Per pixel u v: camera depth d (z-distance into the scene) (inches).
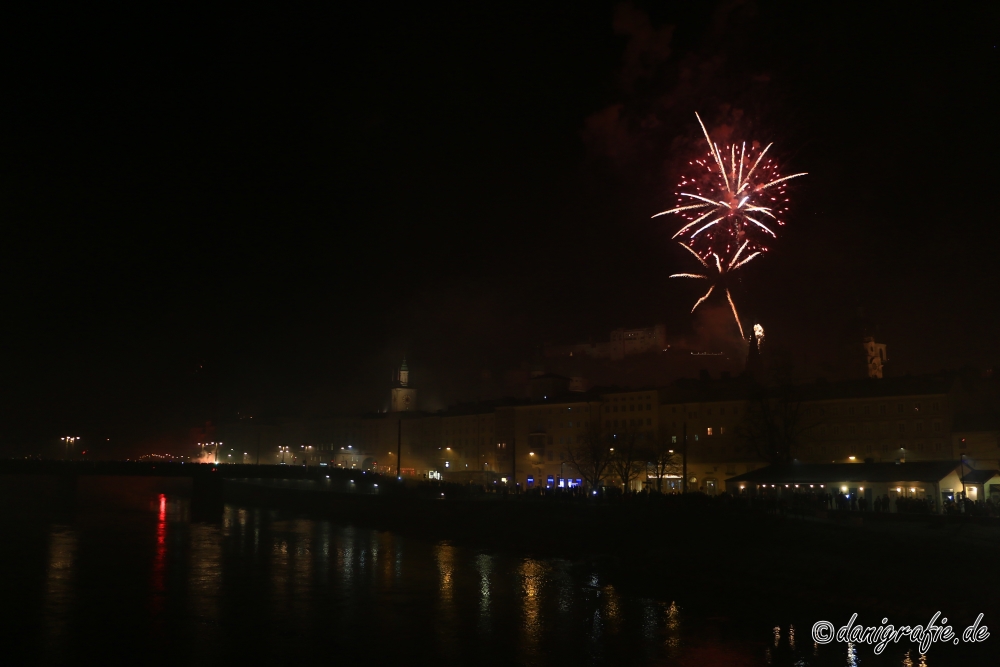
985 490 3459.6
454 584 2506.2
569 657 1705.2
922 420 4704.7
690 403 5762.8
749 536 2687.0
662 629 1910.7
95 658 1699.1
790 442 4360.2
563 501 3801.7
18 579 2549.2
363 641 1827.0
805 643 1776.6
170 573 2709.2
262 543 3565.5
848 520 2844.5
